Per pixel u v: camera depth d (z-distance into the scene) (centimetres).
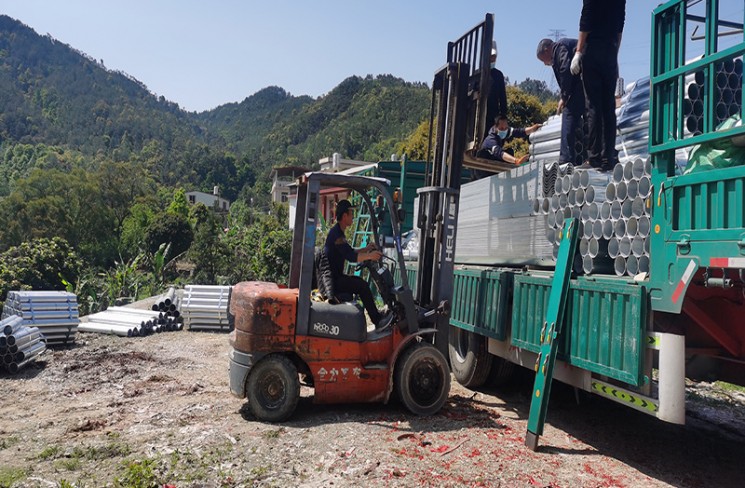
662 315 453
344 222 658
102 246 4919
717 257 393
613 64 628
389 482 445
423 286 699
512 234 692
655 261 445
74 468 482
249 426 584
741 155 396
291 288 677
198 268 3531
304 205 682
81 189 4994
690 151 442
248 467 478
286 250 2722
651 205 455
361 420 601
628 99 634
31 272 2761
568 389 781
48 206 4809
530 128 801
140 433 571
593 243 535
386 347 635
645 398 447
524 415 647
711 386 823
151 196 5859
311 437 545
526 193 662
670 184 435
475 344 739
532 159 768
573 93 673
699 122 445
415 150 3516
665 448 560
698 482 477
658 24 457
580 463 501
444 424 592
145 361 933
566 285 523
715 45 409
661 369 430
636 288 447
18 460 505
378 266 668
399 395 624
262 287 643
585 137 683
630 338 451
